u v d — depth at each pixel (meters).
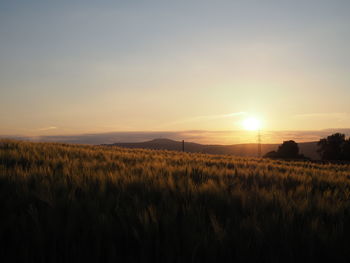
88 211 3.21
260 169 7.71
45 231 2.76
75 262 2.60
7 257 2.60
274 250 2.61
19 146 11.22
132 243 2.74
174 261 2.58
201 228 2.92
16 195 3.75
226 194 4.07
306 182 6.15
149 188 4.28
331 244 2.67
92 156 9.46
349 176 8.66
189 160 10.38
